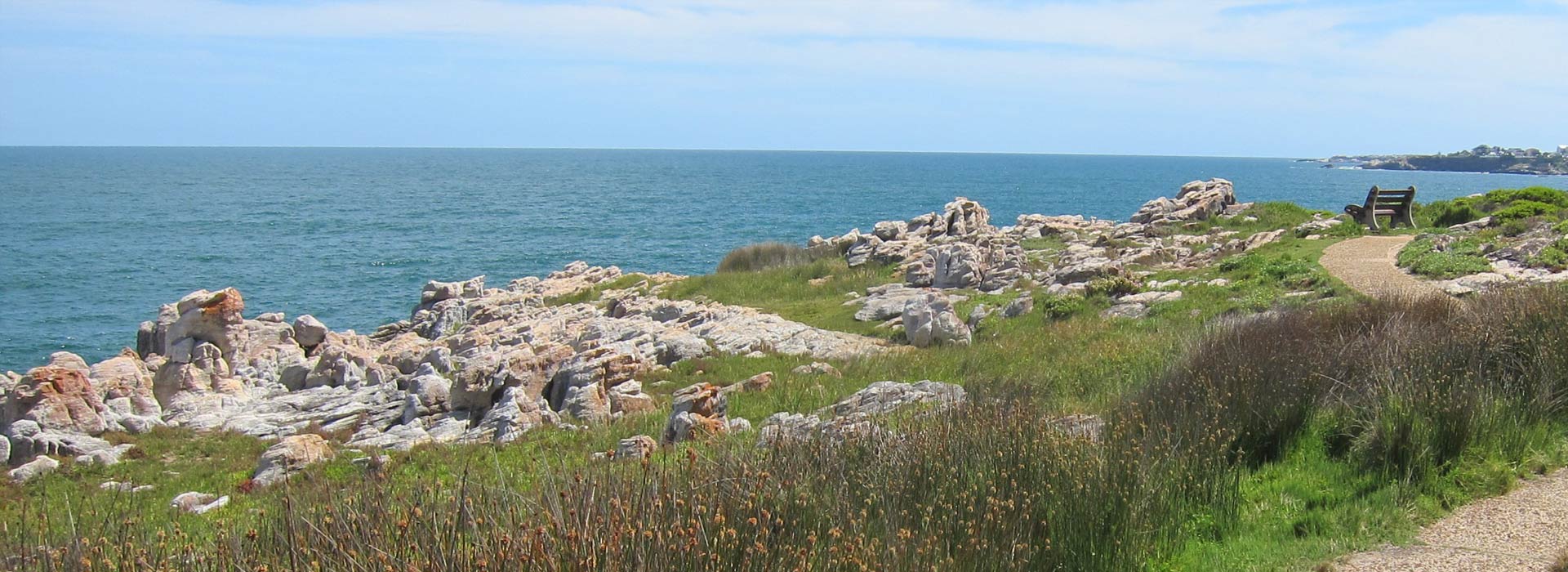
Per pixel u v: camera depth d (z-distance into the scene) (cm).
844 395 2148
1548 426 1240
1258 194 16800
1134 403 1322
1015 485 952
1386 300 1730
